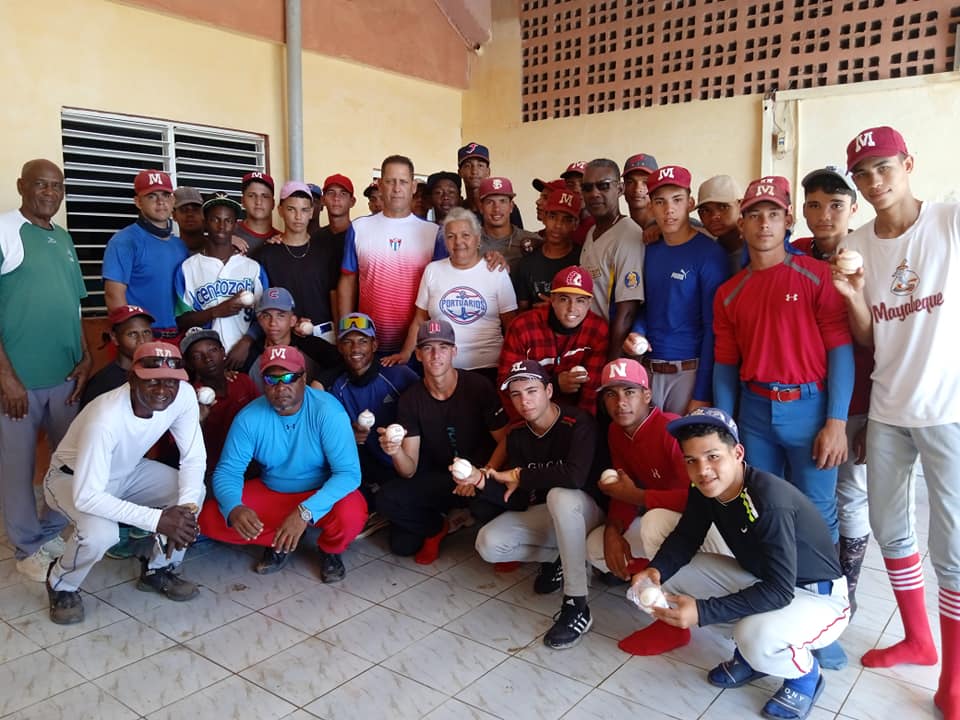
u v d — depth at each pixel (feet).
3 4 14.58
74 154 16.25
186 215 14.42
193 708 8.26
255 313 13.24
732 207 11.27
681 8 20.74
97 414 9.86
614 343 11.70
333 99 20.94
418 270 13.76
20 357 11.39
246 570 11.87
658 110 21.34
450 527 12.80
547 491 10.71
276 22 19.04
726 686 8.61
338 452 11.20
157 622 10.19
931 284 7.82
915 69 17.72
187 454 10.75
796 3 19.03
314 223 17.28
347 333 12.27
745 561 8.20
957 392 7.79
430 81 23.73
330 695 8.50
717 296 9.89
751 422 9.68
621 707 8.26
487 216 14.17
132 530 11.70
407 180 13.65
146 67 16.84
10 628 10.02
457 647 9.53
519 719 8.05
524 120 24.07
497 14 24.22
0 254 11.12
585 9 22.41
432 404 12.06
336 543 11.30
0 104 14.67
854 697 8.39
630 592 8.11
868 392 9.62
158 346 9.93
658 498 9.55
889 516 8.72
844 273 7.91
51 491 10.36
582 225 14.39
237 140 19.11
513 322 12.17
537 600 10.85
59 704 8.32
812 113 18.95
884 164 7.77
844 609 8.26
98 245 16.87
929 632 8.94
